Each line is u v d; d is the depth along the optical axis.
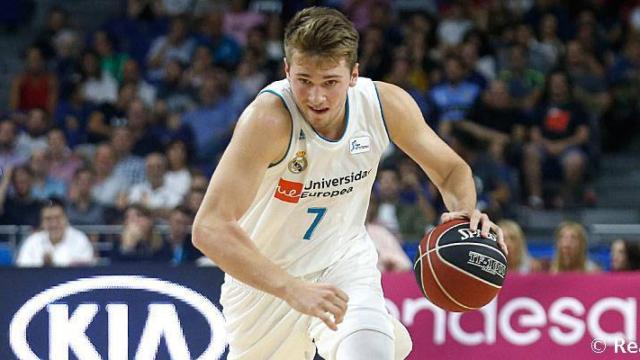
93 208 15.22
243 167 5.80
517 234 11.05
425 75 18.53
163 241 13.16
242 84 18.17
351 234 6.59
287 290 5.45
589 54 19.28
